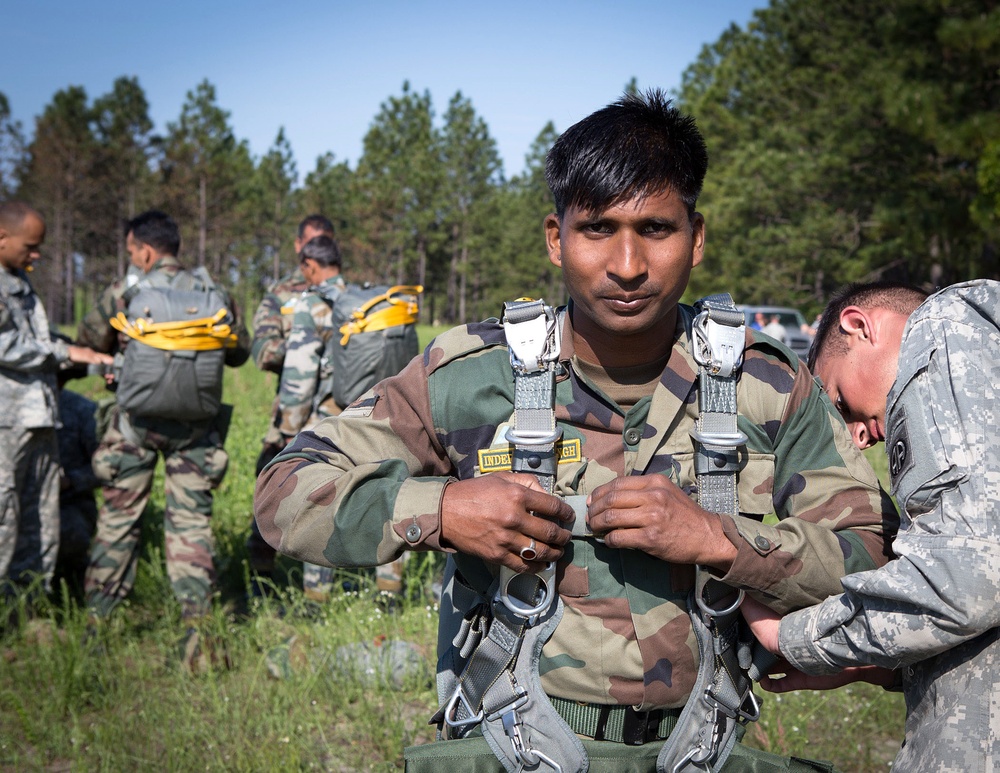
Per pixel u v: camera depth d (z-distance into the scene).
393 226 68.44
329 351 4.46
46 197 58.75
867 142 20.38
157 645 3.80
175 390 3.60
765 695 3.11
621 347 1.33
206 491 3.86
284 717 3.07
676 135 1.27
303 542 1.31
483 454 1.35
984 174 15.00
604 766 1.32
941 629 1.14
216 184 58.34
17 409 3.70
